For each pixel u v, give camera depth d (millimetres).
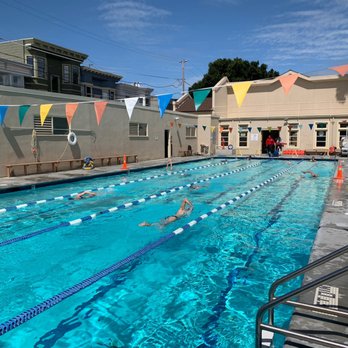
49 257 5539
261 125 26812
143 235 6633
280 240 6223
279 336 2998
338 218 6215
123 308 3883
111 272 4902
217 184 12773
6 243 6223
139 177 14508
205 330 3434
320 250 4480
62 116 14312
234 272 4855
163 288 4379
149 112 20438
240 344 3195
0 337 3340
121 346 3197
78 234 6738
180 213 8047
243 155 25234
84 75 32375
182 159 21438
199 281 4574
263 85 27000
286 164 19812
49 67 27453
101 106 9891
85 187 11938
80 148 15414
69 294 4227
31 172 13211
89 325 3545
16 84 24250
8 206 8938
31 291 4352
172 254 5594
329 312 2424
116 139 17688
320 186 12133
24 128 12750
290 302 2578
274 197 10234
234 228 7004
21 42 25859
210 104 30047
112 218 7930
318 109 25453
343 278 3531
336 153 23969
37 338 3334
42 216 8094
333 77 24609
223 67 42219
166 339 3295
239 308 3850
